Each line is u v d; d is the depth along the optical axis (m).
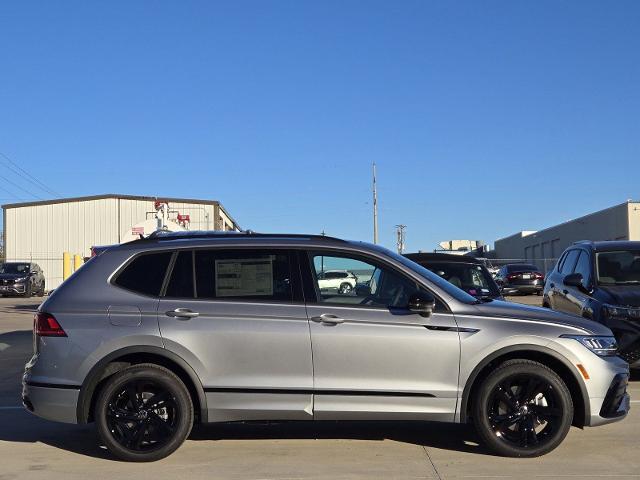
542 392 5.66
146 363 5.70
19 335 15.73
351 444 6.21
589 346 5.69
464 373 5.59
